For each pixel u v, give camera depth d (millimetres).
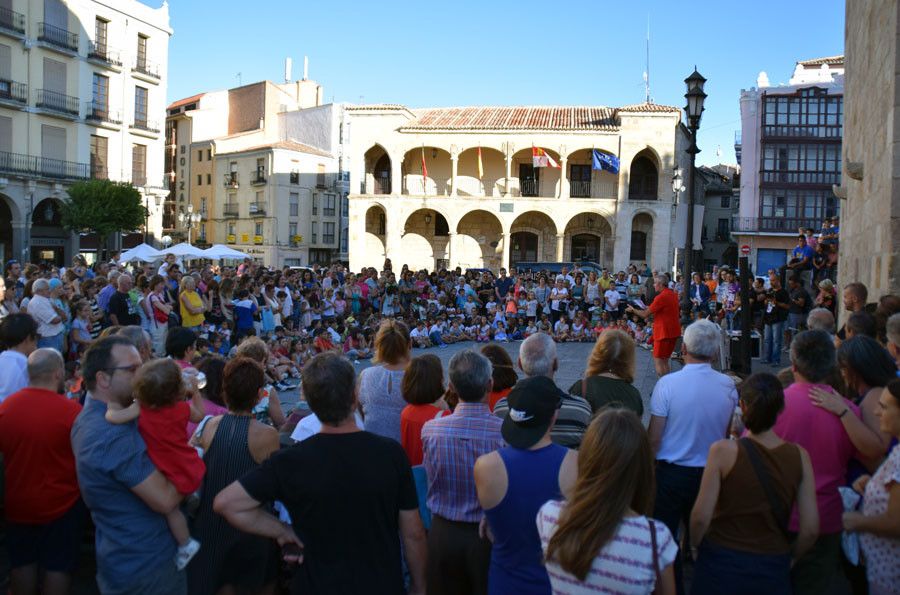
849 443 4023
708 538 3637
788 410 4102
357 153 42281
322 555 3209
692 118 12805
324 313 20047
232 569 4113
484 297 24719
